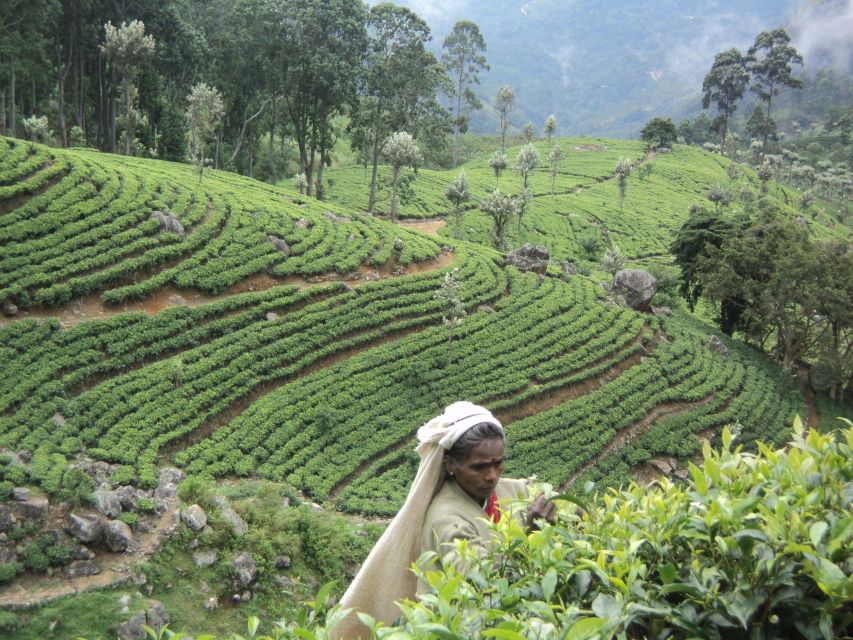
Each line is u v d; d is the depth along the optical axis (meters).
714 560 2.33
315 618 2.67
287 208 44.28
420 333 36.34
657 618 2.19
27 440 21.70
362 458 27.47
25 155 37.09
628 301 47.44
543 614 2.03
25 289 28.78
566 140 129.38
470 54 123.19
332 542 19.22
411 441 29.50
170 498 18.98
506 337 37.81
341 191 74.12
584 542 2.46
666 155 118.38
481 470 2.85
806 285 43.09
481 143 136.25
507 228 69.81
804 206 98.81
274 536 18.25
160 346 29.06
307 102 62.19
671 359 41.34
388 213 67.56
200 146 45.53
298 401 29.48
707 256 51.34
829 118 189.50
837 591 1.93
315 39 58.44
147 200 36.91
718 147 143.00
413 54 63.03
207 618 15.68
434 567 2.70
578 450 31.28
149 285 31.70
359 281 39.00
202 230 36.81
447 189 62.53
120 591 15.19
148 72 62.94
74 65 61.62
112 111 62.00
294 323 32.97
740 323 50.81
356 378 31.62
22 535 15.22
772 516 2.20
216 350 30.20
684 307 56.97
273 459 25.95
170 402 26.42
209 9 75.06
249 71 63.12
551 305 42.09
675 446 33.53
